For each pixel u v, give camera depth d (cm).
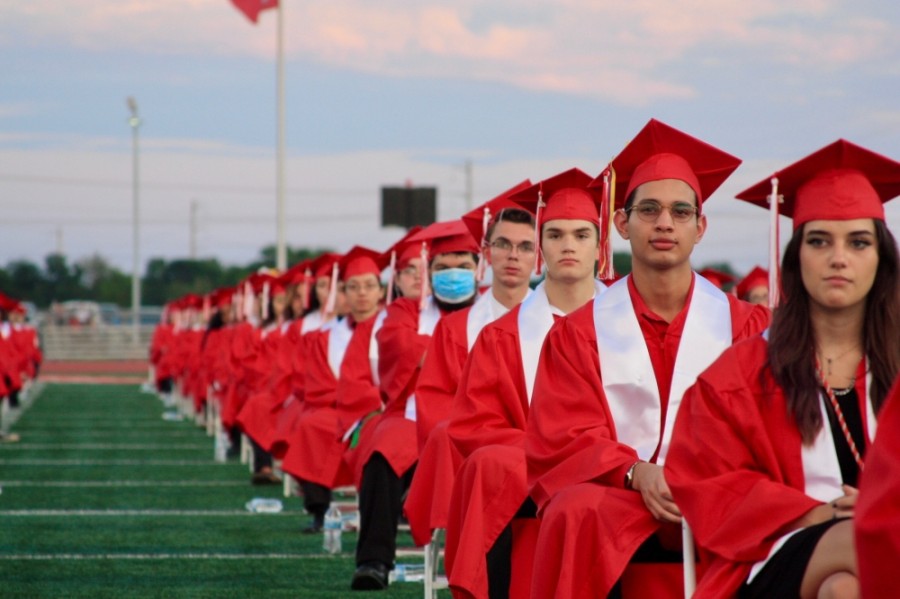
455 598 716
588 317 648
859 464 519
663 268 634
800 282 535
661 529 586
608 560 572
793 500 511
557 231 761
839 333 529
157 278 10144
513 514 702
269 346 1866
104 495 1550
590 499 584
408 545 1170
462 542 702
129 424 2716
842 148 530
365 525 948
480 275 915
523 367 759
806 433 522
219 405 2097
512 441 737
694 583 545
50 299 10194
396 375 1005
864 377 525
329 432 1241
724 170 645
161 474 1789
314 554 1127
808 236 527
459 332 870
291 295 1836
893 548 425
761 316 644
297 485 1565
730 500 530
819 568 487
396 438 948
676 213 630
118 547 1162
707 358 631
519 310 773
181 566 1063
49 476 1756
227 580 998
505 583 727
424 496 811
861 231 520
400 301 1030
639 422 631
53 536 1226
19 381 2855
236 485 1664
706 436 543
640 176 639
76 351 6322
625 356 632
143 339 6419
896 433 438
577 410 633
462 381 769
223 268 10162
